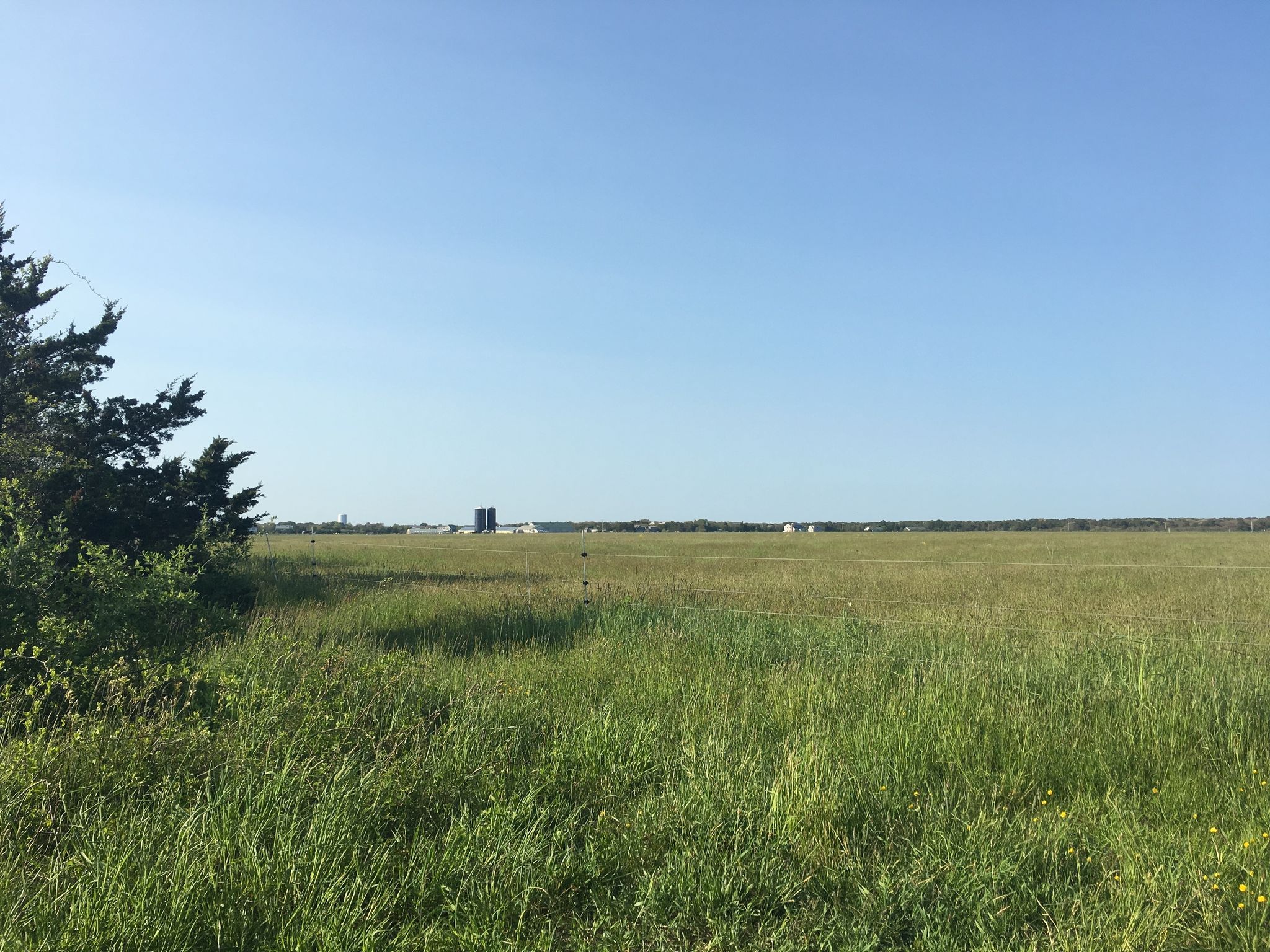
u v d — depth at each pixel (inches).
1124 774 234.2
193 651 360.8
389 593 653.3
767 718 283.3
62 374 660.7
